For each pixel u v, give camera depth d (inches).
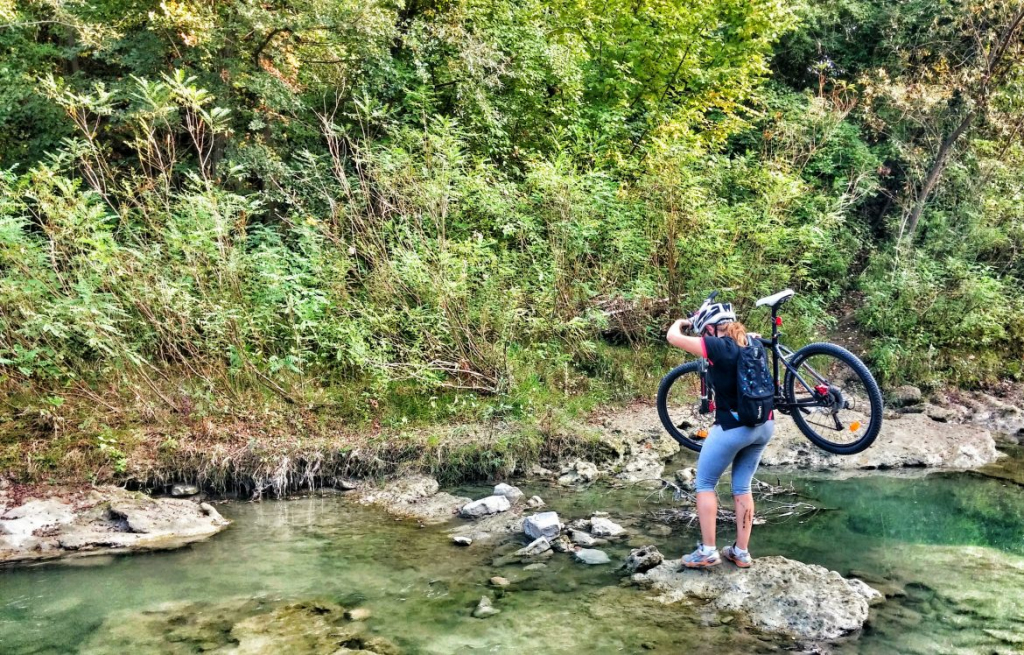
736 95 507.5
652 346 353.4
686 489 236.8
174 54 338.3
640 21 489.1
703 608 153.8
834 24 582.9
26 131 355.3
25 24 336.2
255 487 236.1
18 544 187.2
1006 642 138.6
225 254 267.4
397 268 287.4
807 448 274.1
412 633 143.3
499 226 323.9
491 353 291.7
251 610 153.8
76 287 233.0
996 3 420.5
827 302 441.7
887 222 489.7
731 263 341.4
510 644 138.6
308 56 372.2
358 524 209.2
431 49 384.2
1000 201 437.1
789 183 358.6
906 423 297.9
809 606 149.8
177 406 254.4
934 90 424.2
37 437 233.1
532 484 245.6
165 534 197.9
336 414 269.0
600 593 161.5
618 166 392.2
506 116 389.4
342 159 324.2
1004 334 383.9
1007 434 313.6
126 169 357.4
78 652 136.0
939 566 176.1
